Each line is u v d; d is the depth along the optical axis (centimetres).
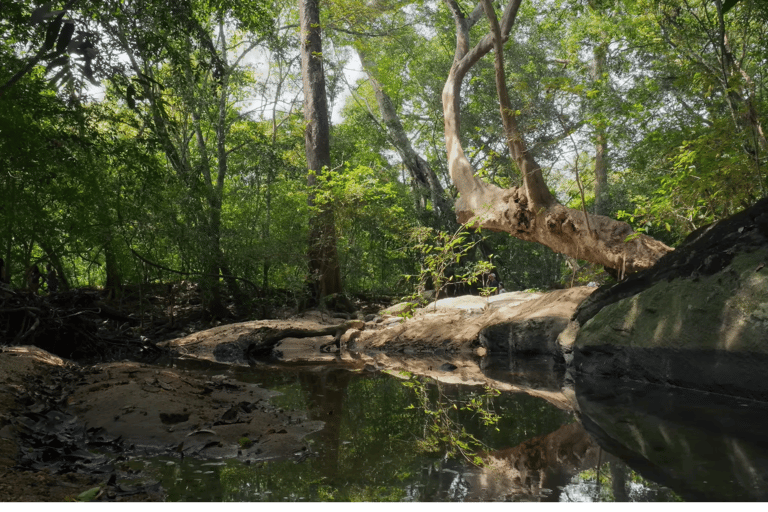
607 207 1528
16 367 448
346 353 885
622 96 1030
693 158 794
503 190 1102
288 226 1484
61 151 777
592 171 1104
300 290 1375
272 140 1711
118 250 1072
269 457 275
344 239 1559
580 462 260
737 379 447
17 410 338
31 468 247
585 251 934
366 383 541
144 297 1320
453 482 231
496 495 212
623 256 877
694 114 964
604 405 418
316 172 1540
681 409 399
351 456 275
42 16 186
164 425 324
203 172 1456
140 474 246
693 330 496
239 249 1317
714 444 290
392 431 331
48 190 825
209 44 1278
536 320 779
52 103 736
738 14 856
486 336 822
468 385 527
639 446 289
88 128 847
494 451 283
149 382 420
